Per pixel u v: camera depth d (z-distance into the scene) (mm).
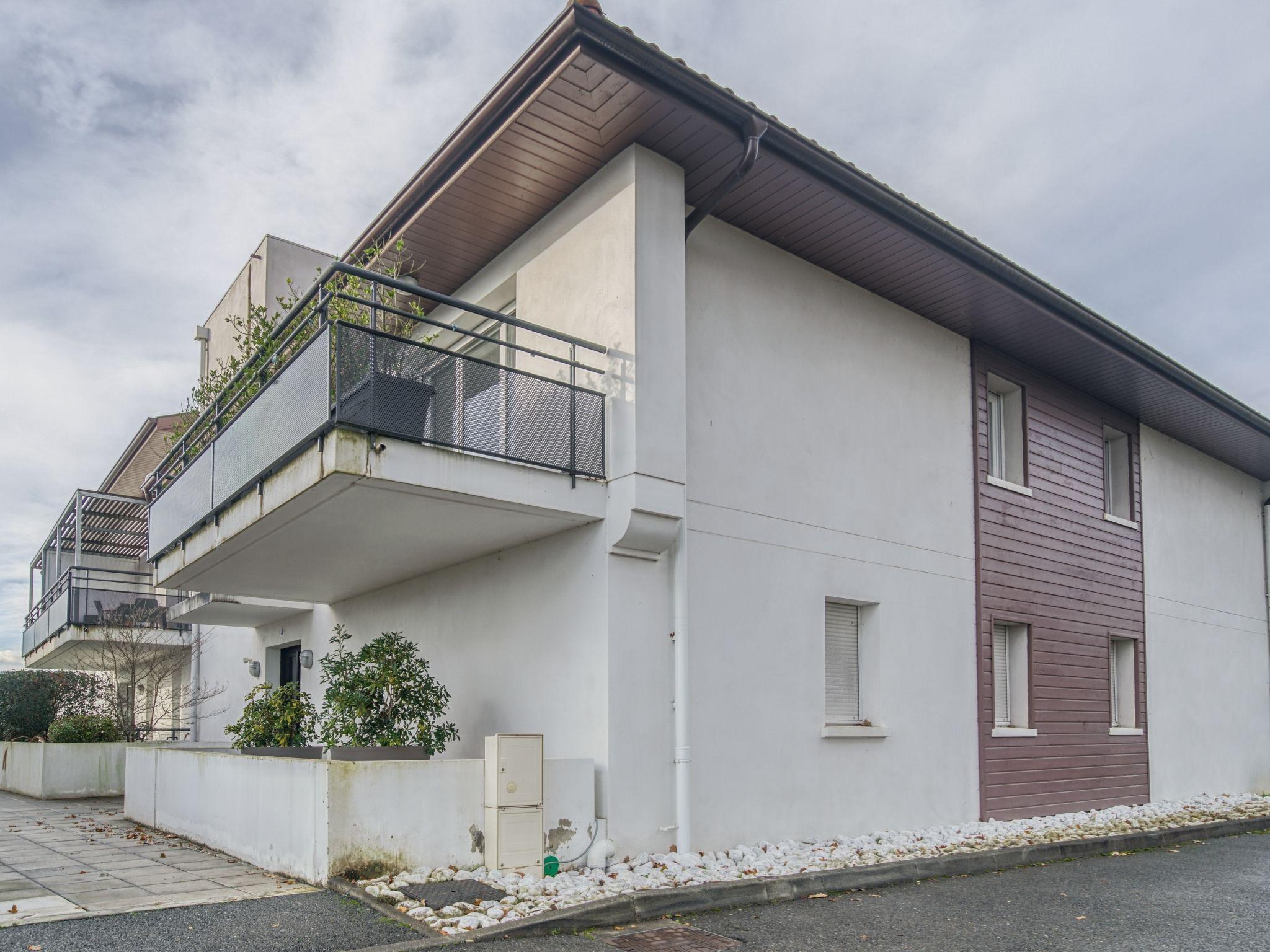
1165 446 16156
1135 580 14648
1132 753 13836
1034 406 13109
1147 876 8625
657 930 5945
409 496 7289
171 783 9727
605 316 8414
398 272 9828
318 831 6453
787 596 9344
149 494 12789
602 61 7094
